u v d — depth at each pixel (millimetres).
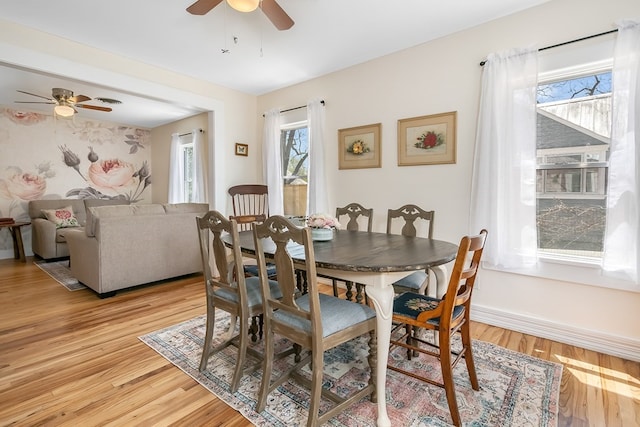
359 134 3533
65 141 5707
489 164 2578
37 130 5430
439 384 1580
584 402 1698
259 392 1660
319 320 1427
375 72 3379
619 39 2080
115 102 4688
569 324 2395
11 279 4012
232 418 1596
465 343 1769
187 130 5758
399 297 1954
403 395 1764
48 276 4156
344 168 3686
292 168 4398
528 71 2426
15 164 5250
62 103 3898
